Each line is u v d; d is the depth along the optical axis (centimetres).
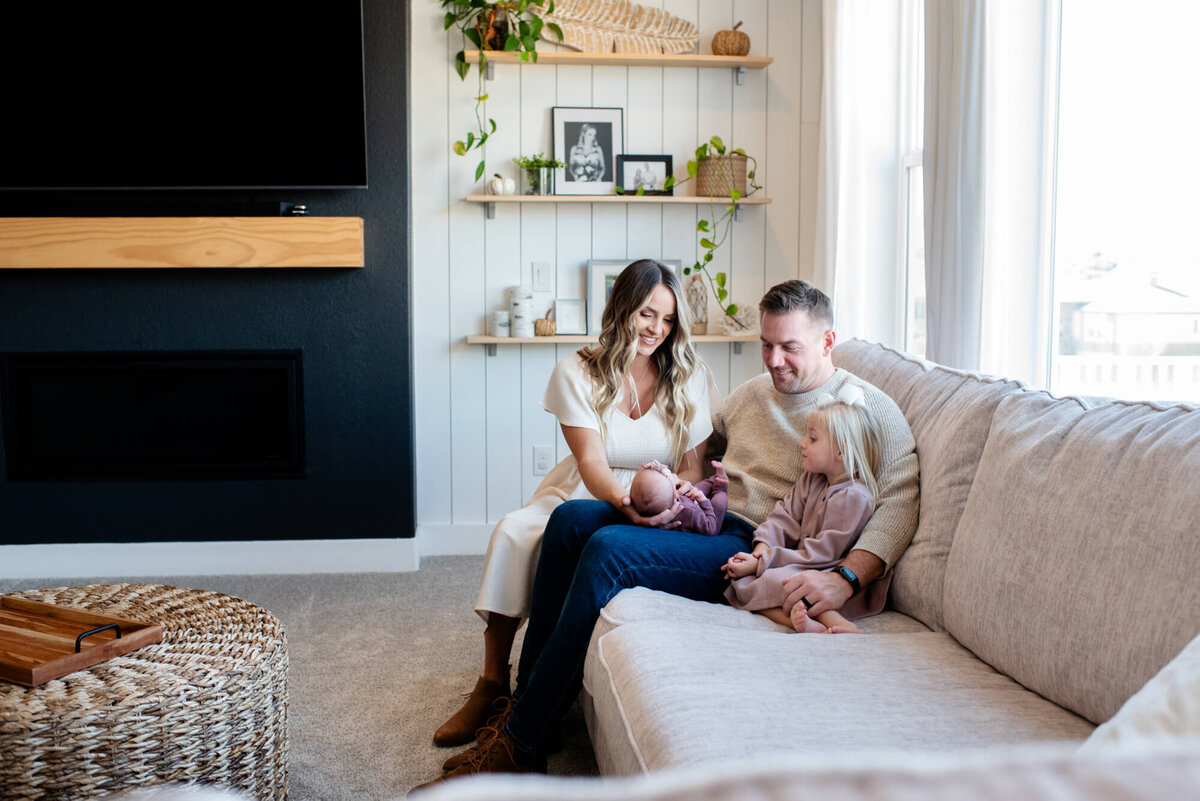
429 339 388
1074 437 146
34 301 355
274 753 173
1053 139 233
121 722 146
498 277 387
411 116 377
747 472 216
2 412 358
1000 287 240
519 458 395
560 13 374
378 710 236
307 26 344
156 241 343
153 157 348
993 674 146
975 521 160
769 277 397
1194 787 29
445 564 378
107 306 357
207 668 160
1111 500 131
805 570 180
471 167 382
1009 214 237
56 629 173
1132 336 209
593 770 200
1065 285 233
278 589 345
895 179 337
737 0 387
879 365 231
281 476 366
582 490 231
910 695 135
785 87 391
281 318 362
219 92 346
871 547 180
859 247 340
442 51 376
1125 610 121
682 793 29
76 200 355
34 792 142
